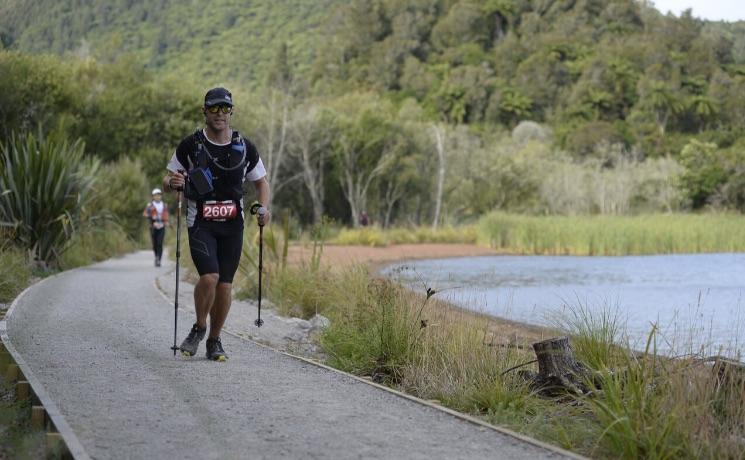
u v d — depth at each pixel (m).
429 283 20.06
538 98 162.50
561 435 6.02
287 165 66.56
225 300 8.22
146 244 36.88
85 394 6.50
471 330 9.05
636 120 148.75
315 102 73.38
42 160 18.86
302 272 14.27
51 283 15.76
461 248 43.00
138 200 34.75
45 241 18.95
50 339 9.09
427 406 6.43
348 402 6.53
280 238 18.34
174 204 50.31
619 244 38.94
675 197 77.06
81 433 5.39
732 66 181.75
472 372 7.64
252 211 8.53
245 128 64.62
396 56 180.12
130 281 16.81
